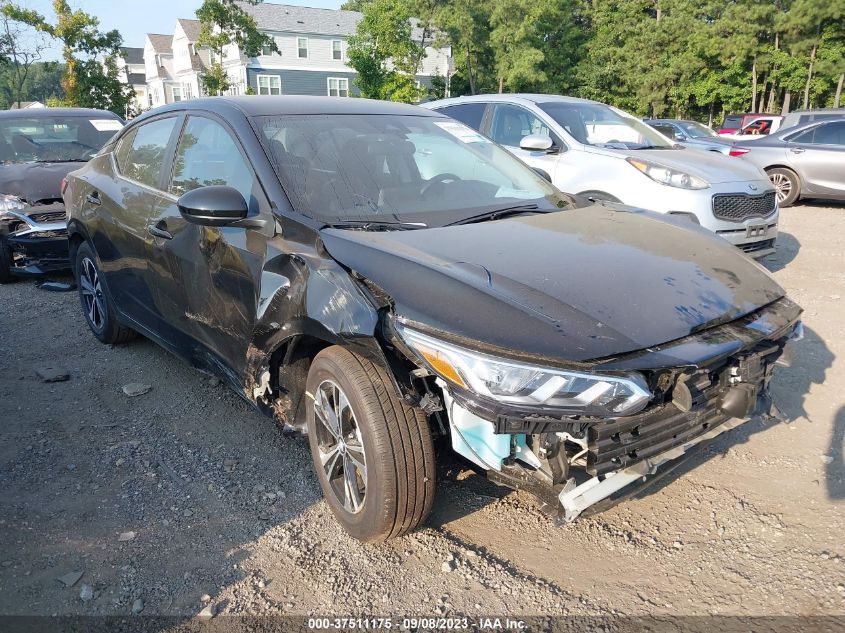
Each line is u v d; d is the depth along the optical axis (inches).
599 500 90.7
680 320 95.7
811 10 1470.2
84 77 1286.9
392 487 99.0
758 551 107.0
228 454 138.5
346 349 102.0
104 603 97.6
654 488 124.6
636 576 102.2
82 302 206.8
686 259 113.1
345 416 107.3
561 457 88.7
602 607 96.0
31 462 135.4
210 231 130.1
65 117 333.4
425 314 92.1
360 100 161.8
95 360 190.5
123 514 118.4
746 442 139.9
